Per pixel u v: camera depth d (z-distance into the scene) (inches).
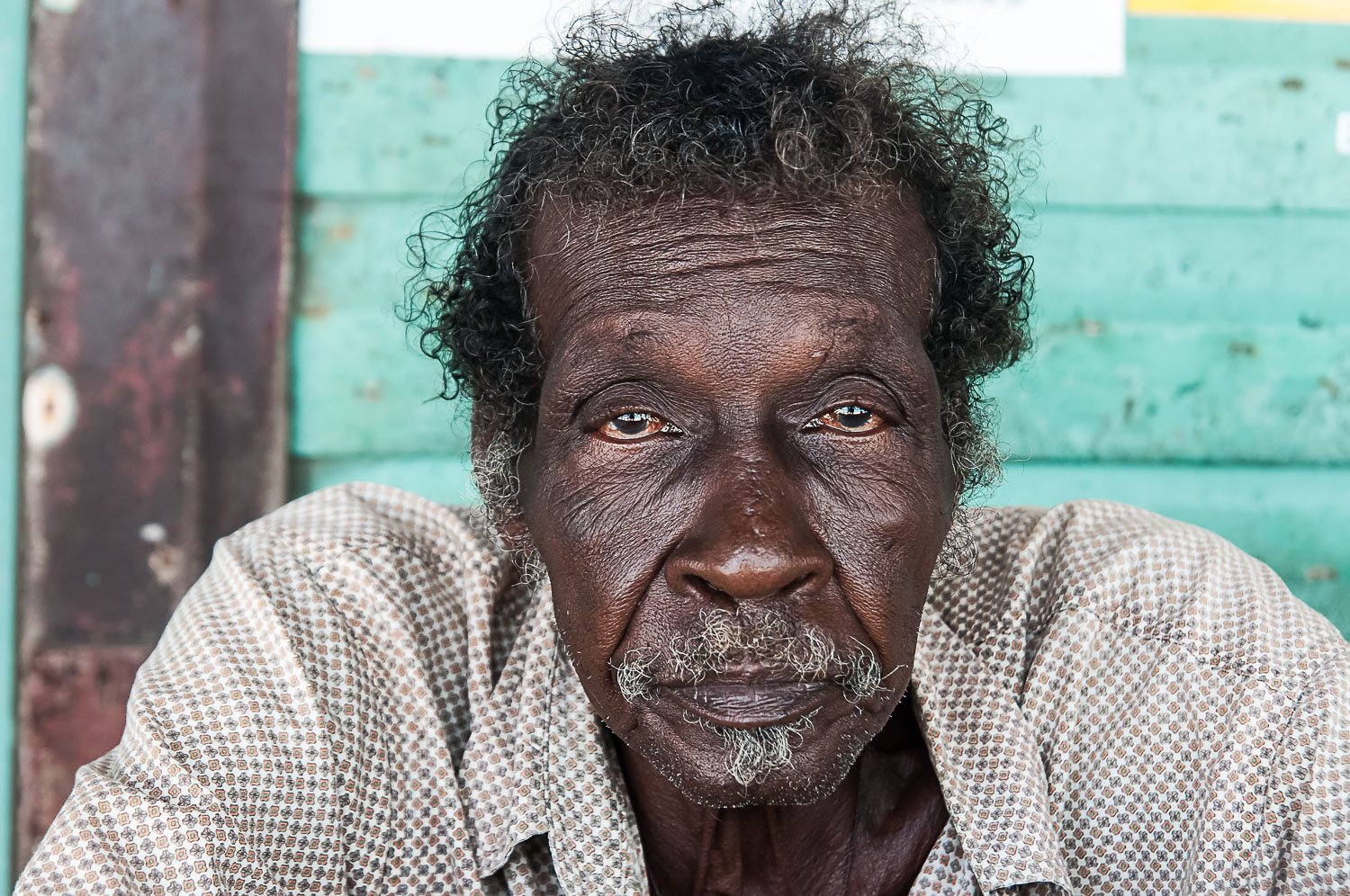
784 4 45.7
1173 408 77.7
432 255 75.6
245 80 74.0
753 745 37.7
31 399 73.2
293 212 75.2
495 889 46.6
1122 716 46.4
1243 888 42.7
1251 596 46.9
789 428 39.9
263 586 46.2
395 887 45.3
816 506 39.4
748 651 37.5
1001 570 52.1
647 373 39.4
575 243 41.0
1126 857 45.6
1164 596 47.6
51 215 73.1
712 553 36.8
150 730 40.6
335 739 43.7
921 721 45.9
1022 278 52.1
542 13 75.6
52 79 72.6
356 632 47.1
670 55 42.9
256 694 42.9
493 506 47.6
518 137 47.3
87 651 74.0
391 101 75.4
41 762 74.0
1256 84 76.4
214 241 74.2
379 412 76.5
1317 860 41.5
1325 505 78.5
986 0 74.5
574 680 46.2
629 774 47.2
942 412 46.1
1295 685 43.7
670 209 39.6
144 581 74.5
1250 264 77.6
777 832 45.6
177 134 73.7
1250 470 78.3
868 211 40.8
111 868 37.3
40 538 73.7
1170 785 45.2
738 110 39.9
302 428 76.1
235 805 40.6
